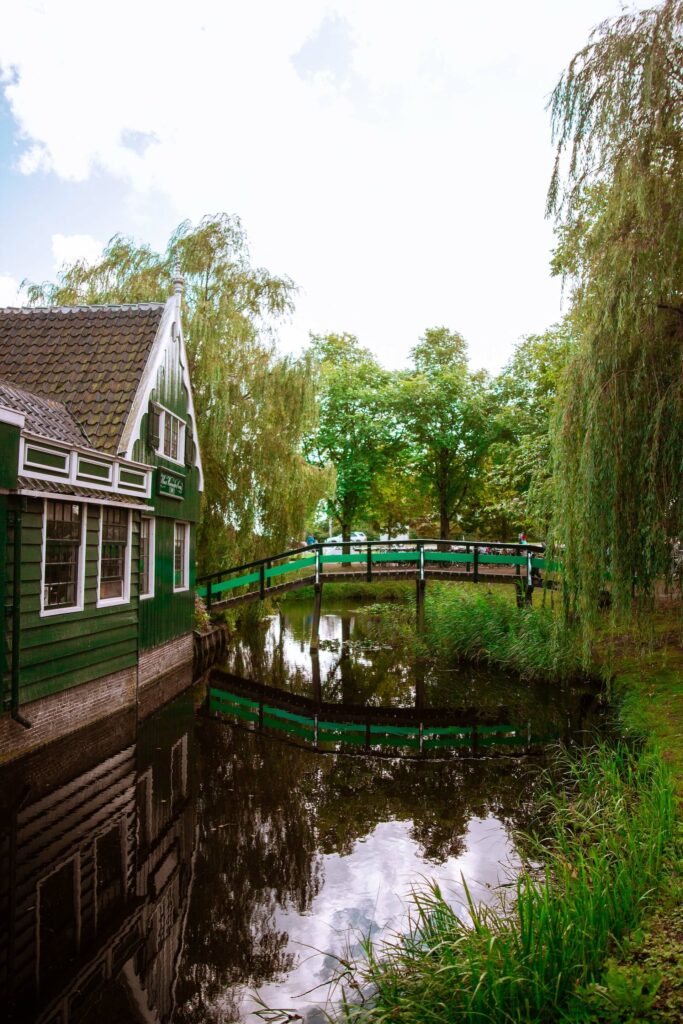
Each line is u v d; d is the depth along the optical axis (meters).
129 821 6.67
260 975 4.25
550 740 9.54
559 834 5.64
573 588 9.85
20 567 7.32
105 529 9.76
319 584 17.48
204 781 7.98
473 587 18.23
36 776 7.70
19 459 7.30
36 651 7.86
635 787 6.32
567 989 3.37
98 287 16.75
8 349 11.84
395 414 30.94
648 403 8.11
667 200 7.51
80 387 10.98
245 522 17.72
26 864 5.74
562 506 9.52
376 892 5.29
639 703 9.73
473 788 7.74
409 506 35.50
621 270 7.83
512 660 14.36
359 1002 3.94
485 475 31.38
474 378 32.81
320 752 9.39
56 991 4.11
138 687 10.97
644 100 7.39
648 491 8.02
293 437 18.45
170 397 12.80
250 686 13.95
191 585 14.67
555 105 8.38
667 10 7.38
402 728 10.82
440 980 3.62
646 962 3.55
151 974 4.28
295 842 6.22
